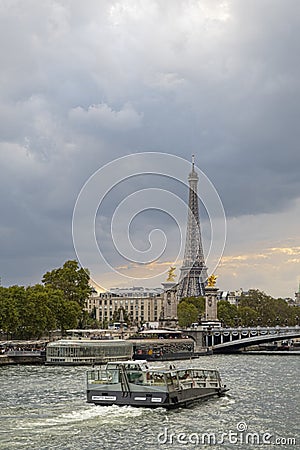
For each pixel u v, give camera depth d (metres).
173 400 114.06
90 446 87.81
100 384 116.06
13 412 107.56
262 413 112.50
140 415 107.06
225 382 160.38
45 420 101.50
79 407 112.62
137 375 114.69
